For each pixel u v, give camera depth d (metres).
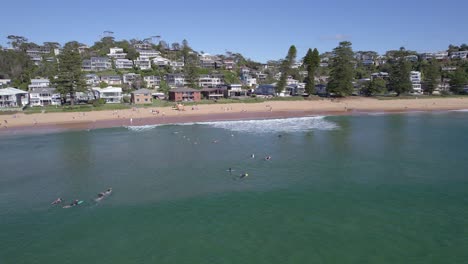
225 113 85.12
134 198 28.50
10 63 138.00
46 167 38.44
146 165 38.47
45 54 175.62
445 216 24.17
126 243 21.30
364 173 34.16
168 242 21.28
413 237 21.36
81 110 84.81
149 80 139.00
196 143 50.06
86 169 37.28
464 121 71.31
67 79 90.50
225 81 153.62
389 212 24.94
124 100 106.69
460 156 40.28
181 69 161.38
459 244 20.48
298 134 56.28
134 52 171.25
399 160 38.81
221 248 20.45
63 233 22.77
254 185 31.14
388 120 73.69
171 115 81.38
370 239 21.17
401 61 120.12
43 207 27.09
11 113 80.38
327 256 19.42
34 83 113.38
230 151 44.59
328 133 56.91
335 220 23.78
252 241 21.17
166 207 26.50
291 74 167.00
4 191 30.86
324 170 35.41
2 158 42.94
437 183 30.91
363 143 48.25
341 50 114.62
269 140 51.47
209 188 30.58
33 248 21.02
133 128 65.06
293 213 24.97
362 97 117.25
